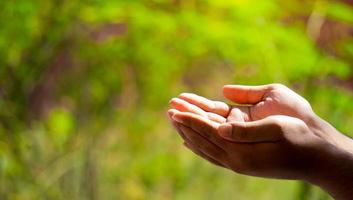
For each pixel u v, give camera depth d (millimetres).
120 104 3893
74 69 3881
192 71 4180
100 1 3289
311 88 3209
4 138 3244
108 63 3799
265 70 3482
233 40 3395
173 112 1566
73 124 3461
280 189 3268
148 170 3461
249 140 1521
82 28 3703
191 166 3467
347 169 1548
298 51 3295
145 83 3904
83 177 3168
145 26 3498
